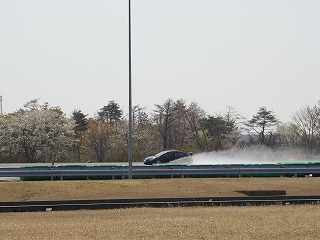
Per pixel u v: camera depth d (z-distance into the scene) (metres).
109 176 53.44
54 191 44.59
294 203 37.91
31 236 24.23
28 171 51.84
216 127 130.12
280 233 23.98
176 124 131.00
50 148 108.06
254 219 29.06
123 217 31.48
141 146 120.25
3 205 37.03
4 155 107.00
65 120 113.56
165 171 53.97
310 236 23.34
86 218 31.36
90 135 113.25
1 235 24.62
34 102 118.56
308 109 125.81
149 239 23.02
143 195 43.91
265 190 45.44
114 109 156.62
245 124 133.88
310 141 123.81
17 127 106.44
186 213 32.91
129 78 54.03
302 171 56.53
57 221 30.05
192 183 48.47
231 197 39.59
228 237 23.25
